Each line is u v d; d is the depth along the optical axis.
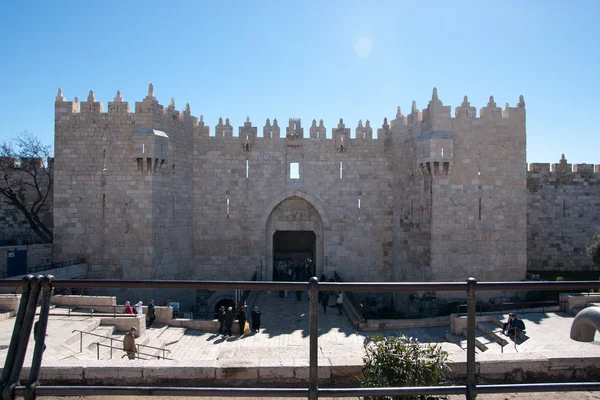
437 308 37.44
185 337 29.69
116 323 28.19
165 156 39.38
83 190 38.41
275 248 65.94
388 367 9.67
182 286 6.66
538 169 51.62
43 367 9.88
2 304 28.00
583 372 10.54
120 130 38.47
